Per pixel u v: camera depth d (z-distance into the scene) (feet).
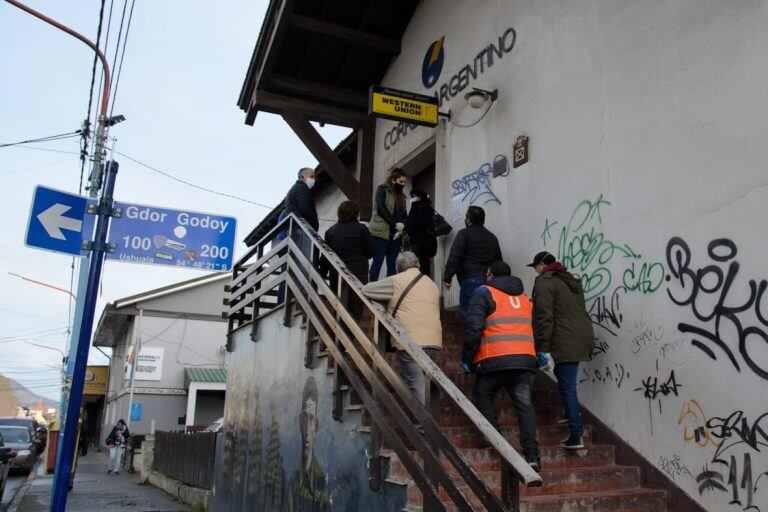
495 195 23.77
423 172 32.55
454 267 20.53
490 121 24.72
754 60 14.66
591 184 19.19
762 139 14.25
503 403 18.19
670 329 15.94
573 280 16.76
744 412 13.92
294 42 34.37
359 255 22.84
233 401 28.73
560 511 13.92
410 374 15.87
